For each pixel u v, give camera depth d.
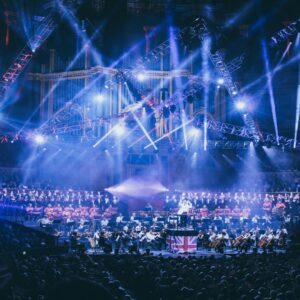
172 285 14.33
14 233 33.56
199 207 47.94
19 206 44.16
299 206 44.09
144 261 20.22
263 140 47.44
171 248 31.80
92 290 2.27
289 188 47.28
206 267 18.25
